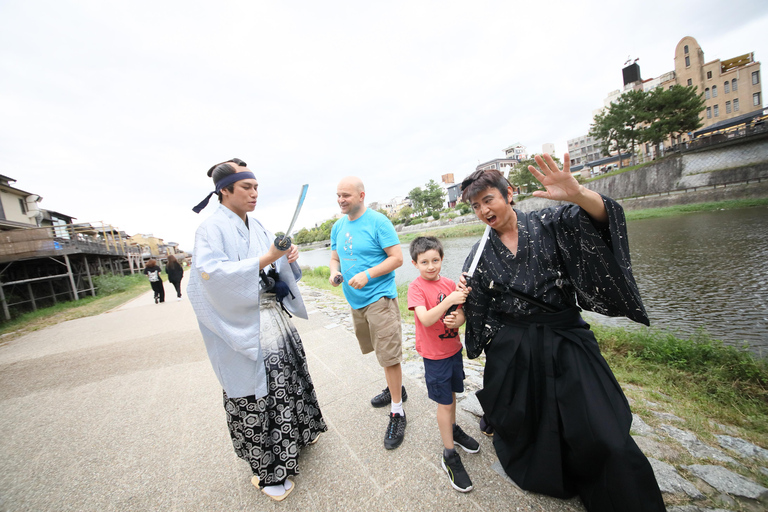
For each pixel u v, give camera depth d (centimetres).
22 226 1595
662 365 334
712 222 1739
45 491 193
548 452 146
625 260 132
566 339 148
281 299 191
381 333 210
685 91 3203
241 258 168
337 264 263
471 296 170
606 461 124
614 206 131
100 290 1587
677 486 153
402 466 186
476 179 152
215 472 198
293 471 169
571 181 127
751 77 3850
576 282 148
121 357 460
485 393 166
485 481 168
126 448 232
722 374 305
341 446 209
